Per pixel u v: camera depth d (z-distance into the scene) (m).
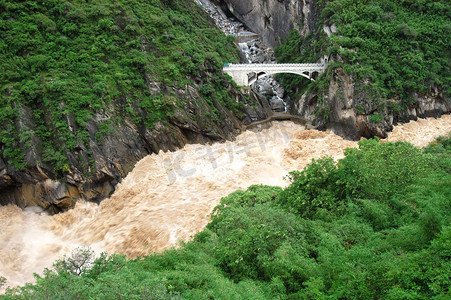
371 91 58.25
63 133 41.62
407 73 62.38
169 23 60.56
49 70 45.91
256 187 31.69
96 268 19.30
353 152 26.86
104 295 14.04
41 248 34.84
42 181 39.91
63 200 39.66
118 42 53.62
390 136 57.50
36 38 47.84
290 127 63.62
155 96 51.66
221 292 16.02
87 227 38.31
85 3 54.91
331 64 61.75
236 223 21.91
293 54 81.44
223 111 57.84
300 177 25.25
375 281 14.55
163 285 15.35
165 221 36.69
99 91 46.69
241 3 96.38
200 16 77.62
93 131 44.19
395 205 21.47
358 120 58.06
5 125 40.38
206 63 59.31
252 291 16.38
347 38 62.59
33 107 42.94
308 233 20.39
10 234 36.38
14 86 42.91
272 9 89.81
